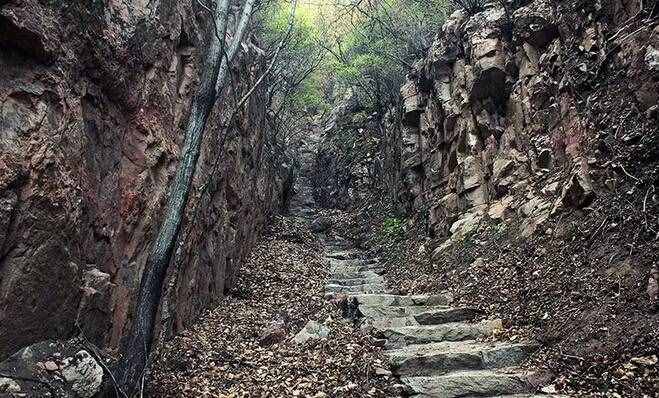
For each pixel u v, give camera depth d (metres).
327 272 10.73
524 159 8.09
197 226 6.55
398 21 12.87
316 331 6.24
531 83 8.24
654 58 5.85
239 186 9.16
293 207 19.20
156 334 5.23
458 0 10.24
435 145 10.77
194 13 6.52
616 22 6.76
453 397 4.53
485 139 9.05
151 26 5.15
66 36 3.67
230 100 8.23
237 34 4.73
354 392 4.61
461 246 8.29
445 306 6.84
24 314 3.22
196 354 5.43
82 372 3.38
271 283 9.22
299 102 17.81
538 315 5.51
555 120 7.58
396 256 11.08
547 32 8.19
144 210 5.02
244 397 4.47
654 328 4.29
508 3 9.08
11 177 3.03
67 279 3.66
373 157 17.23
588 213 6.07
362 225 14.86
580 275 5.45
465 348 5.40
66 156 3.62
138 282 4.86
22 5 3.21
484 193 8.81
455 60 10.23
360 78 16.09
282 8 12.68
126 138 4.78
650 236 5.01
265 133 12.53
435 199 10.38
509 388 4.53
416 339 5.86
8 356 3.11
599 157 6.25
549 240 6.40
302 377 4.94
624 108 6.16
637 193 5.47
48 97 3.44
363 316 6.67
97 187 4.18
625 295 4.76
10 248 3.08
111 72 4.33
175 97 5.91
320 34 16.02
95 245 4.19
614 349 4.39
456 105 9.84
